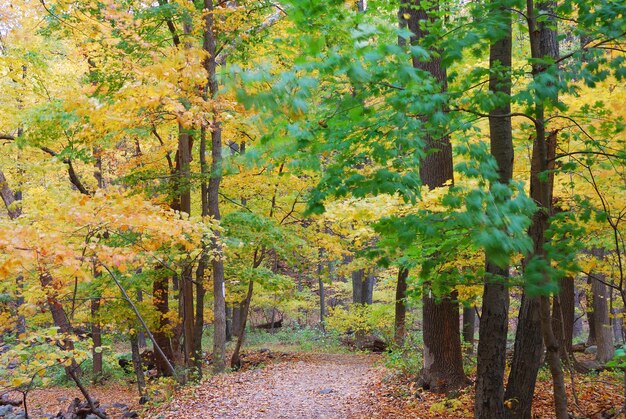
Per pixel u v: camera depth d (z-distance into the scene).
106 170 16.56
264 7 11.25
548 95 3.75
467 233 3.87
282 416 8.92
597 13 3.73
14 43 9.42
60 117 8.60
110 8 7.33
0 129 9.62
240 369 16.53
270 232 12.45
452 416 7.61
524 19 4.88
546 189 4.86
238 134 12.73
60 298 9.66
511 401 6.19
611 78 4.97
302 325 31.06
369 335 21.77
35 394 13.88
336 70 3.23
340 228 7.63
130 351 21.94
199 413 9.14
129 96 6.76
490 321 5.57
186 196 14.30
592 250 10.13
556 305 5.98
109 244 10.38
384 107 4.05
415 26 7.59
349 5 4.02
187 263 12.58
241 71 2.88
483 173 3.37
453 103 4.12
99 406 11.31
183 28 12.53
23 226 5.69
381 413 8.45
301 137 3.69
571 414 6.71
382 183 3.71
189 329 13.97
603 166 4.98
